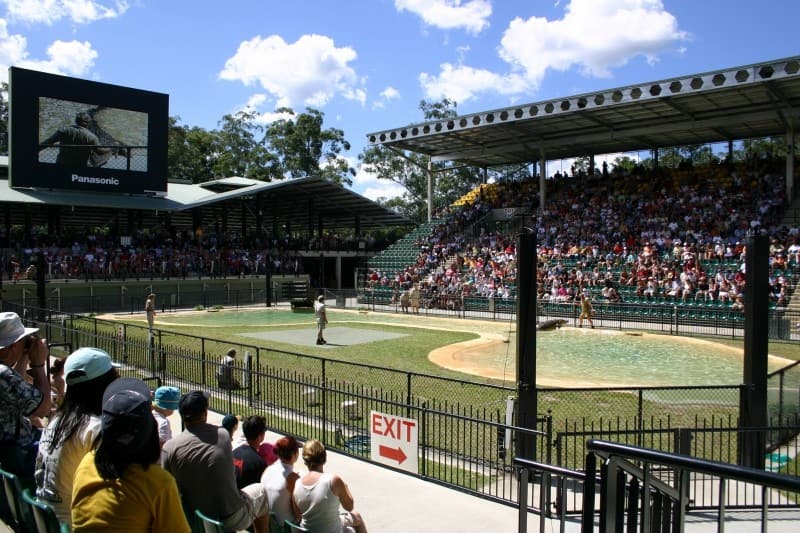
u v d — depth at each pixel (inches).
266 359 784.3
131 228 1836.9
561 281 1417.3
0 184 1659.7
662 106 1416.1
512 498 343.6
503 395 577.3
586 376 710.5
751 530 305.9
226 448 203.3
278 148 3344.0
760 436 386.6
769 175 1541.6
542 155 1763.0
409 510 319.3
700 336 1061.8
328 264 2536.9
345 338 1038.4
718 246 1306.6
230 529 200.1
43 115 1603.1
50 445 171.0
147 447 130.3
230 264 1836.9
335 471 379.6
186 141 3267.7
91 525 126.0
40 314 972.6
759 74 1143.6
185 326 1209.4
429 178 2107.5
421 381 641.6
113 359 748.0
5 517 210.5
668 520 184.7
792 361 803.4
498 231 1830.7
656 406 546.0
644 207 1620.3
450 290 1560.0
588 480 158.1
